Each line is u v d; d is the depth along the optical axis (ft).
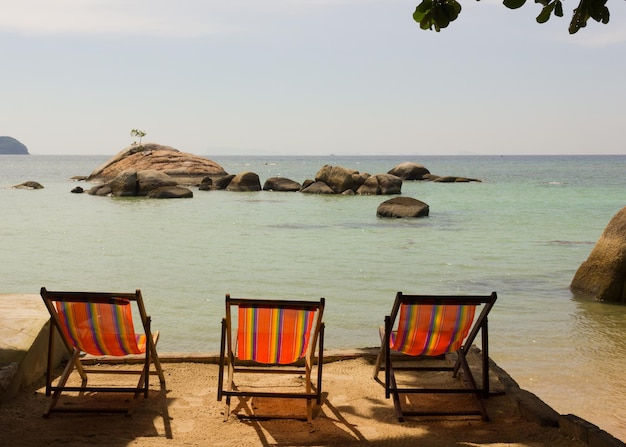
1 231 77.36
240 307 16.63
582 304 39.60
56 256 57.77
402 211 95.66
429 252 61.36
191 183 182.39
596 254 42.68
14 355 18.48
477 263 54.95
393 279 47.50
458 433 16.19
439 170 360.48
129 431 16.07
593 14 12.31
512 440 15.57
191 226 83.76
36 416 16.89
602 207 114.11
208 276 48.14
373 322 34.65
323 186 148.05
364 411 17.94
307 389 17.54
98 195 143.74
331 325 34.01
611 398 23.22
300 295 41.52
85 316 16.96
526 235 74.74
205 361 22.12
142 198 135.95
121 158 201.36
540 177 250.57
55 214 99.96
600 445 14.40
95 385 19.47
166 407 17.89
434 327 17.60
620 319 35.76
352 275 48.91
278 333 17.01
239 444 15.38
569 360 27.94
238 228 81.51
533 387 24.45
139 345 18.69
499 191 158.61
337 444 15.47
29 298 23.17
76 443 15.06
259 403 18.40
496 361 27.84
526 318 35.96
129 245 65.57
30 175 283.79
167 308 37.76
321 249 63.00
